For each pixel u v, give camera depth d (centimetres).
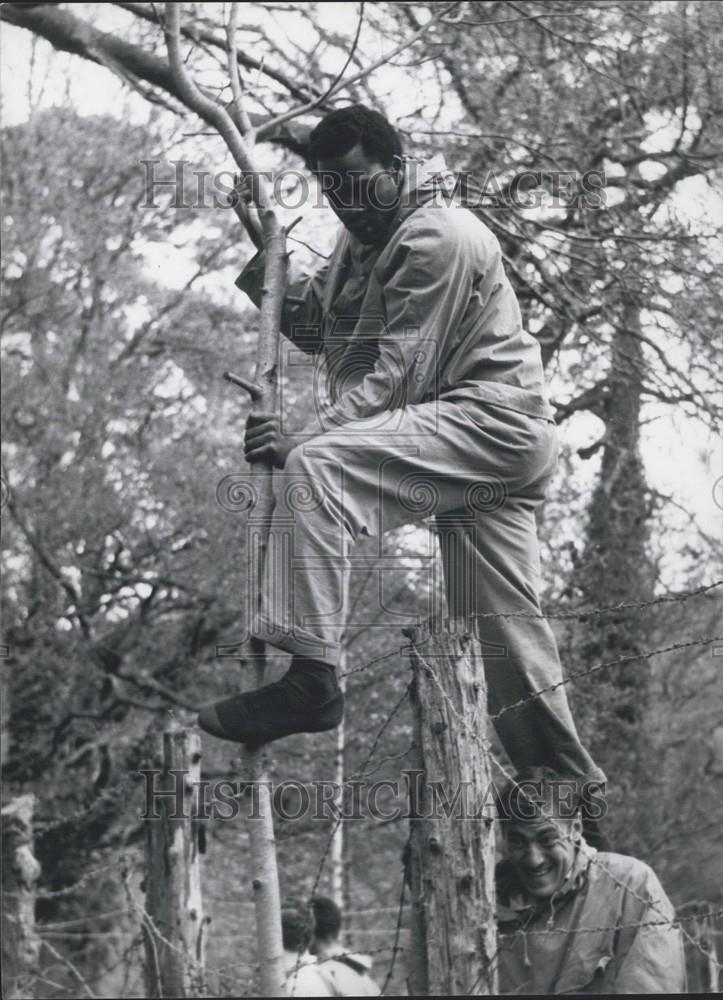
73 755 1361
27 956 775
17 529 1407
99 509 1415
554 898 625
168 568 1413
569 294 1182
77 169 1515
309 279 639
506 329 596
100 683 1394
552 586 1311
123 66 1202
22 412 1453
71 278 1524
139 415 1495
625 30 1247
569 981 620
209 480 1446
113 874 1185
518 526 605
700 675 1448
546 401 599
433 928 554
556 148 1230
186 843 693
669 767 1439
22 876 791
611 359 1235
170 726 723
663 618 1363
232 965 648
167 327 1531
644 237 1179
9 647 1319
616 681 1318
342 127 588
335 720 544
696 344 1225
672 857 1398
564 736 620
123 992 730
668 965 623
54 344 1497
